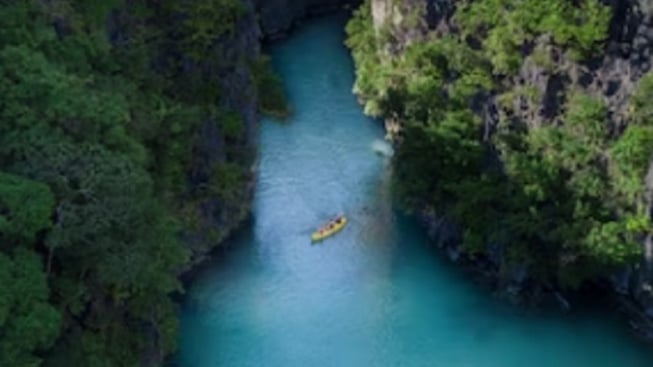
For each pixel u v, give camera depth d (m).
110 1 72.31
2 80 56.62
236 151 85.50
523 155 77.81
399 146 86.31
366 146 96.31
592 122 75.88
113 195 56.41
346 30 111.19
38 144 55.66
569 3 79.06
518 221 75.88
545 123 79.00
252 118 90.19
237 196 84.56
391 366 73.44
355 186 90.94
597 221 74.50
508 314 77.38
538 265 76.75
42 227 53.59
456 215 79.50
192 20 81.56
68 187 55.69
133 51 75.12
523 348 75.12
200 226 80.31
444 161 81.44
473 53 84.00
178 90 81.25
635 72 74.62
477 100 82.31
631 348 74.75
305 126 99.50
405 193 83.94
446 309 78.19
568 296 77.81
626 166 73.50
